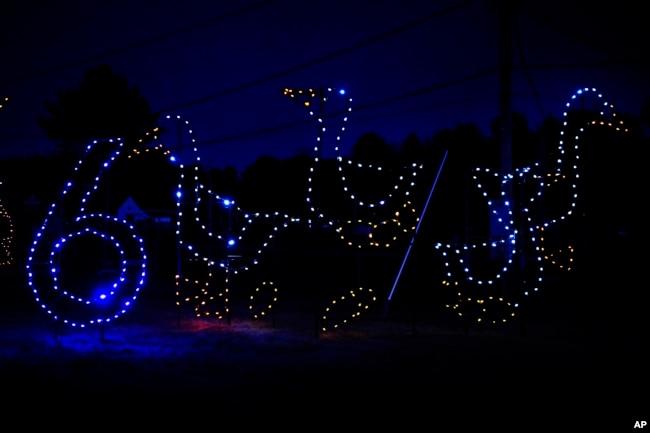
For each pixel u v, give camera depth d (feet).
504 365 26.68
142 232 99.35
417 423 18.88
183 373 25.76
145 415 19.83
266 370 26.13
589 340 32.81
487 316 41.11
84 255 95.14
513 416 19.54
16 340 33.60
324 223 47.75
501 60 45.09
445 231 74.08
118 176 121.19
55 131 119.85
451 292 52.95
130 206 137.18
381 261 73.72
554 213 64.08
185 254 84.53
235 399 21.57
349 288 58.65
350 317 41.29
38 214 102.37
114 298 53.42
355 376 24.90
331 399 21.45
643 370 25.63
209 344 32.45
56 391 22.85
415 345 31.58
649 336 33.91
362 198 78.23
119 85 124.06
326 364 27.25
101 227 98.48
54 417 19.69
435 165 81.35
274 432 18.13
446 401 21.15
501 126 45.21
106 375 25.46
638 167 63.77
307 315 42.91
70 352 30.40
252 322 40.11
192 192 91.81
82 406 20.85
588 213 63.77
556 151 65.57
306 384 23.66
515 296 44.88
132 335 35.40
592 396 21.74
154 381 24.36
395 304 47.52
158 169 125.90
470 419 19.25
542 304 46.26
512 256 40.40
